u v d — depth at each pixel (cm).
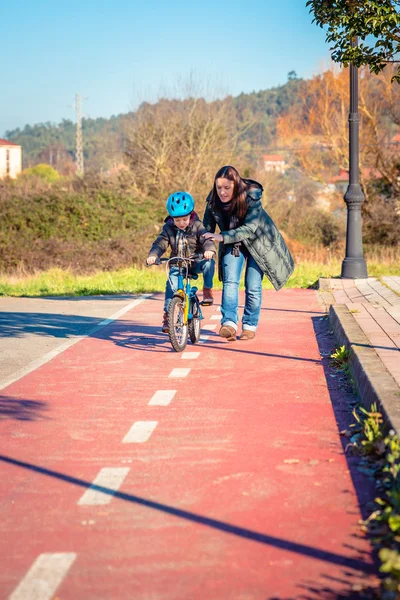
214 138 5088
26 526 503
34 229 4350
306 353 1145
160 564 439
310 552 449
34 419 789
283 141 5947
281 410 792
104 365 1093
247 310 1250
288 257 1198
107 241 3803
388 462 578
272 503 530
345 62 1169
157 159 4959
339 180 6412
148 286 2538
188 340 1301
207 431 719
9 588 414
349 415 762
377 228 4916
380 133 5031
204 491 558
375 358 898
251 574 423
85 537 481
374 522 485
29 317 1712
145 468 615
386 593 393
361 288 2052
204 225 1181
